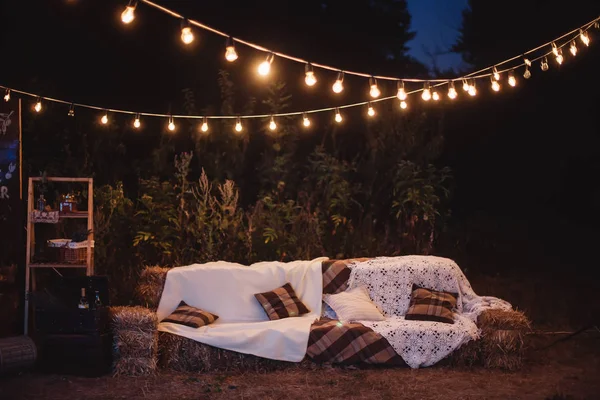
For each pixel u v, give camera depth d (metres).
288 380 5.16
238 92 8.34
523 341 5.48
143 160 7.80
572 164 8.96
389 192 7.88
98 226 7.01
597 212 8.89
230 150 7.77
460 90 9.09
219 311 6.09
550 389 4.94
